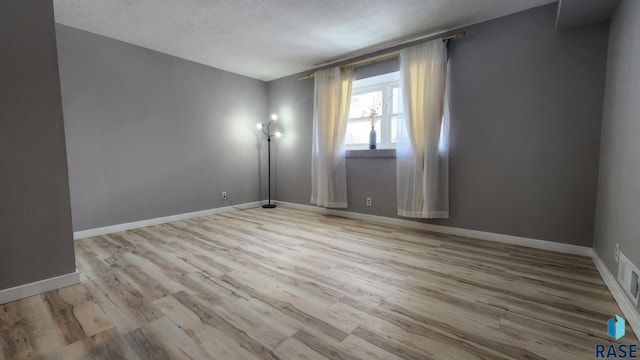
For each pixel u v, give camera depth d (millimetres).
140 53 3521
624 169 1744
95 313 1614
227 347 1327
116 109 3348
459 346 1330
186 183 4074
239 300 1761
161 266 2305
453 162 3141
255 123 4977
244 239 3066
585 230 2488
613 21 2170
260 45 3512
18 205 1779
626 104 1775
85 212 3154
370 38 3311
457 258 2469
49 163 1886
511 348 1313
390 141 3875
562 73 2521
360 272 2184
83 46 3076
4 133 1727
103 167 3271
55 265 1909
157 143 3734
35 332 1438
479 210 3025
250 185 4961
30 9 1785
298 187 4836
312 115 4543
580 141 2471
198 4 2561
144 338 1391
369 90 4035
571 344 1339
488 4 2568
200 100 4180
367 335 1416
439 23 2934
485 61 2902
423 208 3236
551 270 2191
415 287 1931
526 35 2672
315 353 1286
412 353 1284
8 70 1727
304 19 2838
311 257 2514
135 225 3555
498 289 1893
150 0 2488
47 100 1869
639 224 1476
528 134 2711
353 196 4070
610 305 1682
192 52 3742
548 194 2643
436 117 3092
